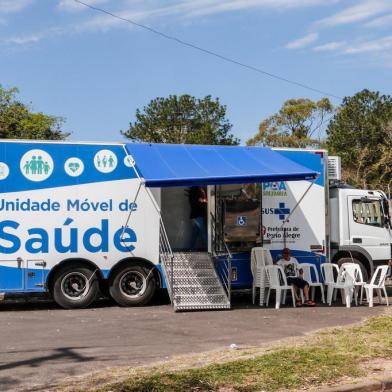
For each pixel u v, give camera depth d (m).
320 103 49.66
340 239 15.60
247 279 14.42
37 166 13.11
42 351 8.48
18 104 33.09
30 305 14.12
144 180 11.97
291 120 50.09
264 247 14.52
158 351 8.51
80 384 6.54
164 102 45.56
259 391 6.45
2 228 12.87
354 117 46.25
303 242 14.77
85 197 13.33
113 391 6.23
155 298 15.19
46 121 33.25
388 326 10.21
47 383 6.64
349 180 44.41
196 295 13.09
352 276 13.85
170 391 6.29
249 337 9.70
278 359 7.68
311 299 14.38
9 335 9.86
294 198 14.81
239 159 13.70
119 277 13.53
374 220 15.88
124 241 13.52
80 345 8.96
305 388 6.60
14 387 6.49
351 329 10.06
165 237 13.78
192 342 9.23
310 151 14.97
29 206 13.02
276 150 14.76
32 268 13.00
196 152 13.88
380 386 6.86
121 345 8.97
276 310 13.02
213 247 14.30
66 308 13.23
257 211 14.58
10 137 31.83
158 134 45.16
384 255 15.81
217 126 45.44
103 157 13.49
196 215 15.37
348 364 7.52
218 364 7.41
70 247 13.21
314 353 8.05
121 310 13.02
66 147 13.28
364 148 44.62
